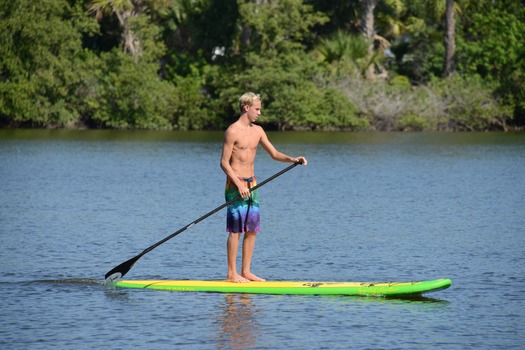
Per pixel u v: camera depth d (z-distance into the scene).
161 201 69.19
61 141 141.50
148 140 146.75
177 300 36.22
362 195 73.94
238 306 35.19
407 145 137.75
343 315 33.81
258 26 174.88
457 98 180.62
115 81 178.00
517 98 181.75
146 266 43.56
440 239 51.38
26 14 166.50
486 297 36.78
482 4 197.88
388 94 182.75
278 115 178.25
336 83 182.38
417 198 71.88
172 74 191.25
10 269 42.31
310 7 180.12
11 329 31.91
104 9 186.12
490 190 77.88
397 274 41.50
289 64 178.25
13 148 125.25
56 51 174.12
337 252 47.16
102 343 30.27
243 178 38.38
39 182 83.06
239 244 50.41
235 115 184.25
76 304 35.56
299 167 100.75
